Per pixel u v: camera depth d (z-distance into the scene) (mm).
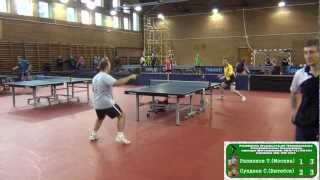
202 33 21625
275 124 6246
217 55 21297
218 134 5512
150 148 4734
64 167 3984
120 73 14656
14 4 14969
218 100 9617
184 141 5090
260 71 14164
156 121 6633
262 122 6449
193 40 21938
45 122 6645
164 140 5160
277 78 11836
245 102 9195
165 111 7750
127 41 22031
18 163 4148
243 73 12453
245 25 20281
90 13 19250
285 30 19188
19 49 15031
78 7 18391
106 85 4820
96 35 19500
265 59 19375
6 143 5070
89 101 9680
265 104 8812
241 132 5637
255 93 11422
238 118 6879
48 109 8289
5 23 14484
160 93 6215
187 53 22234
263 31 19828
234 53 20766
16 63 14883
